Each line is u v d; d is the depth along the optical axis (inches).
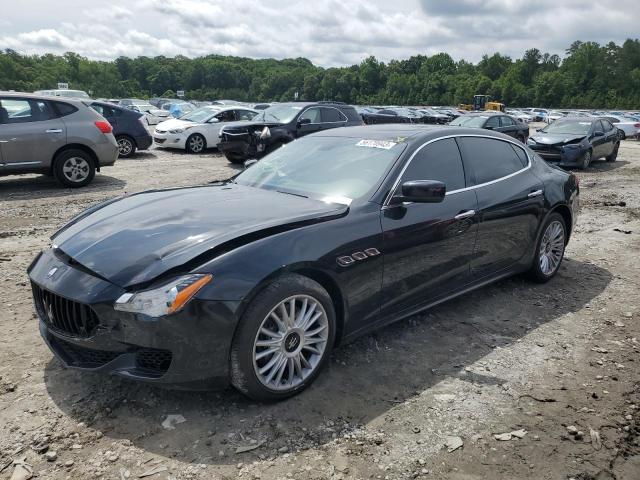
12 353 139.6
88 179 393.1
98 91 5334.6
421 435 111.7
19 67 4648.1
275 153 186.9
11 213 305.1
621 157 765.3
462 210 161.3
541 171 202.7
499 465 103.6
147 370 111.0
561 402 125.6
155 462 100.8
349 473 99.8
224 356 111.3
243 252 115.0
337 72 5620.1
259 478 97.6
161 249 116.3
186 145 661.3
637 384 134.9
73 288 113.0
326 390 127.3
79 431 109.0
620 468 104.1
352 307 134.1
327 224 130.0
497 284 206.7
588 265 236.2
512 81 5098.4
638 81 5187.0
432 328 164.6
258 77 6284.5
